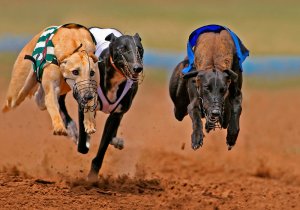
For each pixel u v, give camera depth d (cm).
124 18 4525
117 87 1064
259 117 2080
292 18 4659
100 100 1068
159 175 1321
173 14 4769
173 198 1062
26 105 2066
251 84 2719
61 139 1609
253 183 1311
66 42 1016
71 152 1471
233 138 1004
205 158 1557
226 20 4531
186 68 1038
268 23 4403
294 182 1351
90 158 1425
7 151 1456
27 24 4275
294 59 3234
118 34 1101
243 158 1572
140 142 1670
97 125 1778
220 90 936
